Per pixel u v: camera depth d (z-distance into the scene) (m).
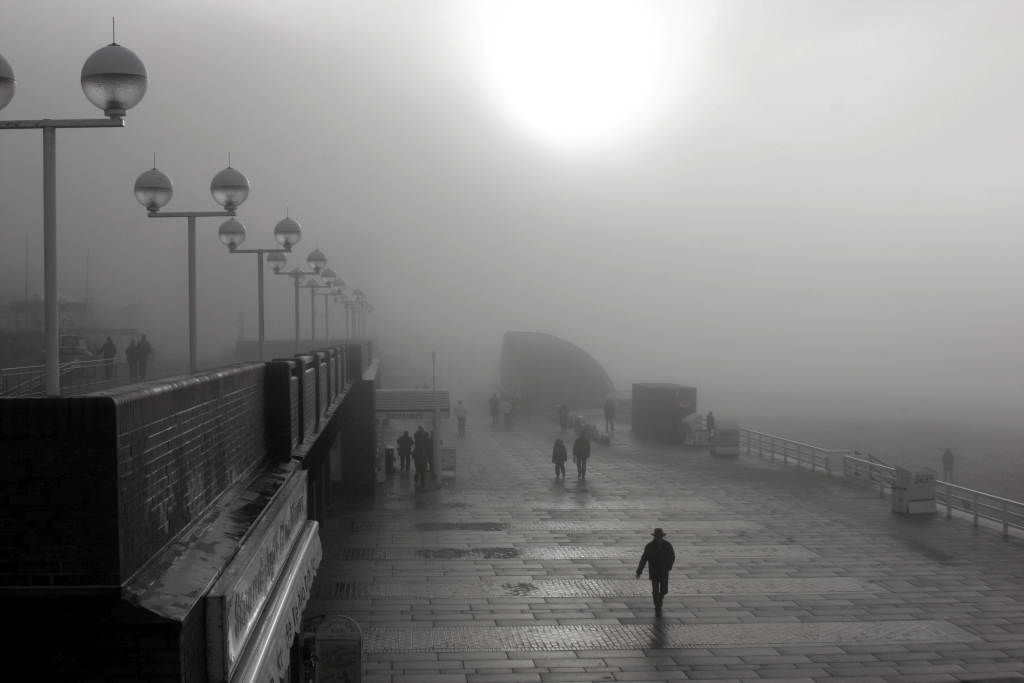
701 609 16.20
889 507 25.88
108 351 17.86
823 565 19.33
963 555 20.20
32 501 4.84
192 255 12.15
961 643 14.52
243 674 5.84
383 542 21.41
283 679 7.95
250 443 9.52
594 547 20.94
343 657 10.16
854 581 18.06
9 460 4.83
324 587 17.50
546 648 14.16
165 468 5.89
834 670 13.34
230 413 8.27
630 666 13.42
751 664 13.55
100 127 6.71
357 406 28.14
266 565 7.19
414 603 16.47
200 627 5.45
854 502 26.70
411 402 29.86
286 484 9.61
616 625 15.29
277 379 10.98
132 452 5.18
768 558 19.91
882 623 15.48
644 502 26.66
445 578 18.16
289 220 18.02
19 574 4.84
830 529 22.92
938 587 17.67
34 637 4.86
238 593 5.91
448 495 27.89
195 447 6.77
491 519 24.20
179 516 6.28
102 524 4.89
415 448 30.70
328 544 21.20
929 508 25.00
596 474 32.19
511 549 20.73
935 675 13.19
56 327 6.41
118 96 6.77
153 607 4.96
